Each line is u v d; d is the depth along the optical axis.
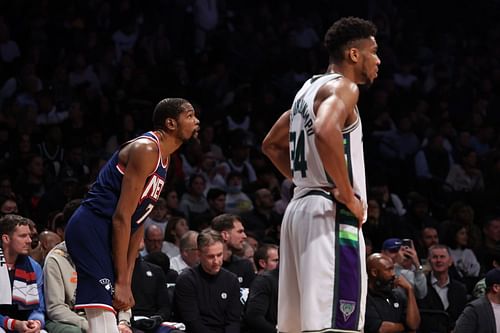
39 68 13.42
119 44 14.95
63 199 9.72
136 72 13.86
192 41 15.77
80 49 14.04
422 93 16.30
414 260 8.66
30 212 9.89
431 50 18.19
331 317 4.29
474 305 7.48
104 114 12.67
